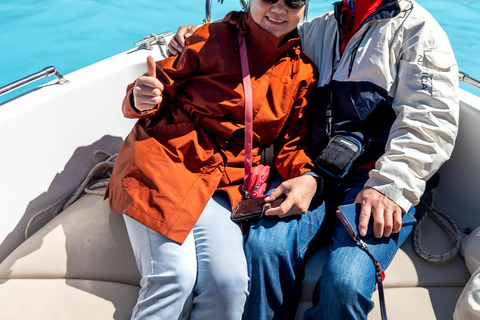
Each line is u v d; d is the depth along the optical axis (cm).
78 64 322
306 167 143
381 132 148
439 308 131
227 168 143
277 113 146
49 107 161
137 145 139
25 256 142
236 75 146
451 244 149
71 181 172
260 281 125
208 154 141
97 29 369
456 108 137
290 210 135
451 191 169
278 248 126
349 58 149
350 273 121
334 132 149
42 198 161
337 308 121
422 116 137
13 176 151
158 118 148
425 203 163
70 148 171
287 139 153
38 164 159
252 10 141
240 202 139
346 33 156
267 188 155
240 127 145
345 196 147
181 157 139
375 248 129
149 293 122
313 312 126
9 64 319
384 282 136
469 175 160
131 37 358
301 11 140
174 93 148
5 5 408
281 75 148
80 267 139
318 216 143
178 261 122
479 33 368
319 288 129
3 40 349
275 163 153
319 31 163
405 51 141
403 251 146
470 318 114
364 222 129
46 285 133
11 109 151
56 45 345
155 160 136
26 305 127
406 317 128
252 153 148
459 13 401
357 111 145
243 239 136
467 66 327
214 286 121
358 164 150
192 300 126
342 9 155
